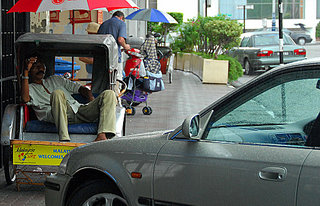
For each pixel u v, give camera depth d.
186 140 4.24
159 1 50.44
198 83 23.14
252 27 73.06
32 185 7.32
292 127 3.87
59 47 7.98
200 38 27.91
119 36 12.32
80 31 15.80
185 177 4.06
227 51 25.53
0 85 8.16
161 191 4.20
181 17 40.91
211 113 4.27
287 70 4.00
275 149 3.79
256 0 72.81
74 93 8.12
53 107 6.91
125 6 8.77
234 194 3.81
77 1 8.54
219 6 71.75
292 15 74.06
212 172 3.93
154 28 32.22
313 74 3.88
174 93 19.11
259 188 3.69
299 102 3.90
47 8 8.45
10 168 7.35
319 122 3.76
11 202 6.57
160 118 13.33
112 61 7.61
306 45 59.38
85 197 4.76
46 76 8.22
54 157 6.84
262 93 4.08
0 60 8.16
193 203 4.03
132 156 4.41
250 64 26.30
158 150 4.29
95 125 7.10
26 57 7.91
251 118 4.09
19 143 6.81
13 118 6.96
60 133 6.87
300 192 3.51
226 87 21.64
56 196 5.02
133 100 13.74
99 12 15.57
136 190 4.35
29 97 7.22
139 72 13.40
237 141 4.06
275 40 26.62
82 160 4.74
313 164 3.53
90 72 12.03
